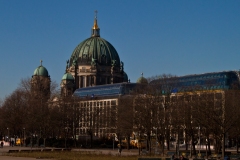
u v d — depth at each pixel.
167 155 127.94
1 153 131.00
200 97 136.12
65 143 193.75
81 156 117.06
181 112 139.50
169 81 168.25
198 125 136.12
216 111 123.06
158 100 151.38
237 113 118.88
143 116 148.88
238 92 152.38
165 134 147.62
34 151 142.00
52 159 106.06
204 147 190.12
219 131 121.62
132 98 168.38
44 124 194.88
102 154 127.56
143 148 191.38
